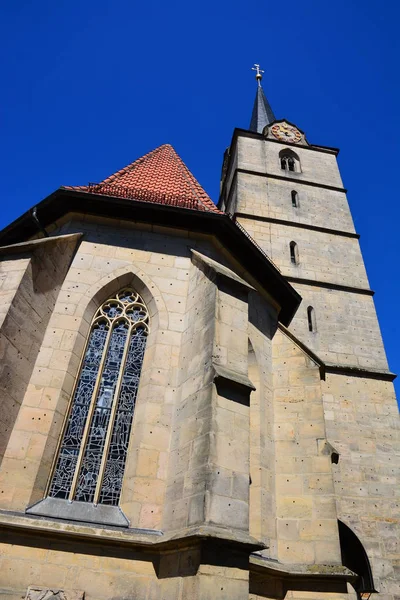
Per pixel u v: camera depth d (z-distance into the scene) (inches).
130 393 366.3
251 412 430.9
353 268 878.4
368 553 566.3
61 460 329.1
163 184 554.6
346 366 727.7
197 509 269.7
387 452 650.2
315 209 976.3
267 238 886.4
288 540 389.1
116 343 391.2
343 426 664.4
